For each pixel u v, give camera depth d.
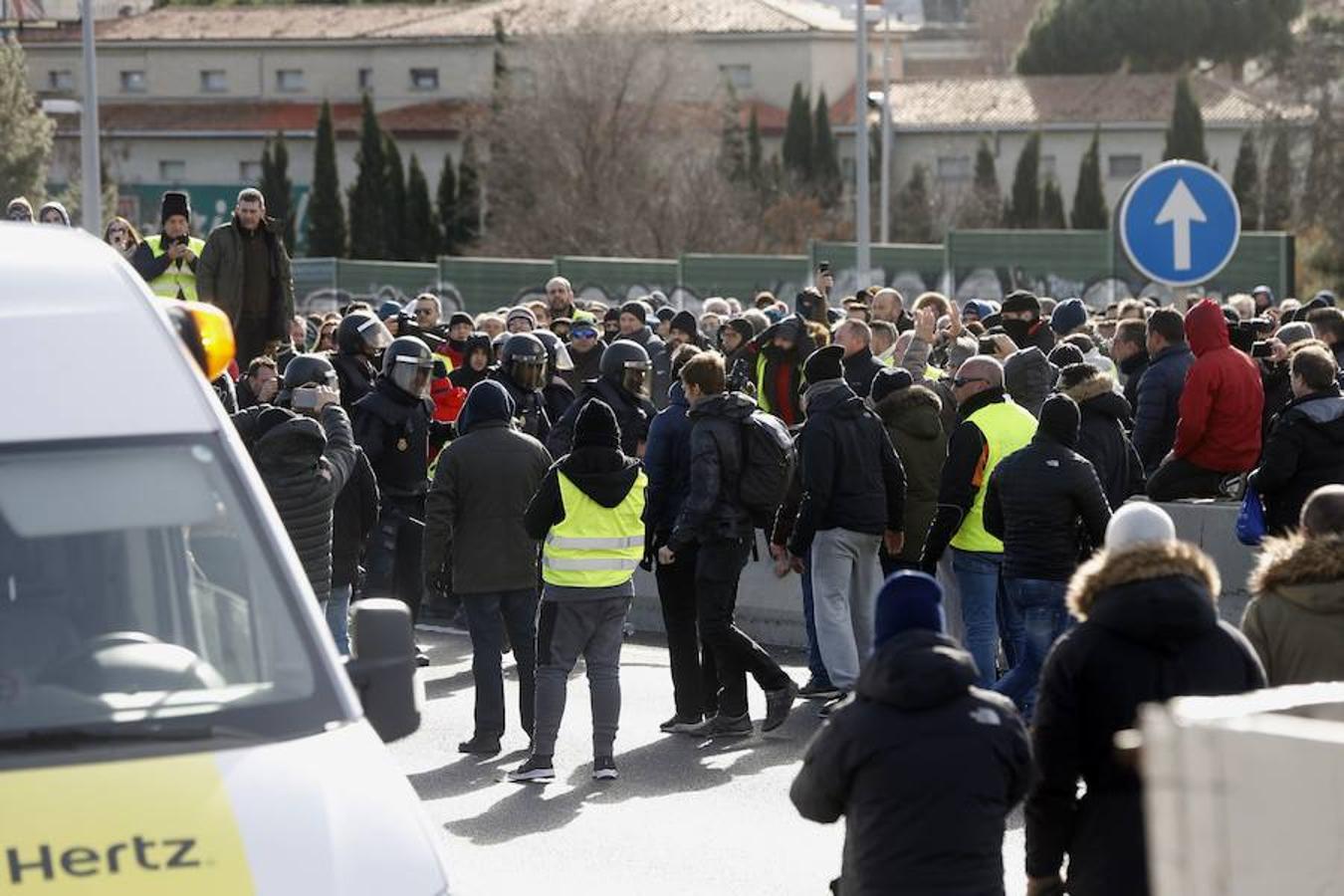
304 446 19.84
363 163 139.50
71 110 57.22
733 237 131.38
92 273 10.46
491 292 70.19
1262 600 12.38
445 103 166.00
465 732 21.28
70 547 9.55
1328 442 20.12
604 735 19.03
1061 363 24.36
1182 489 23.11
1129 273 61.00
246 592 9.54
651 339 31.08
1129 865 10.68
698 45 163.12
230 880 8.12
